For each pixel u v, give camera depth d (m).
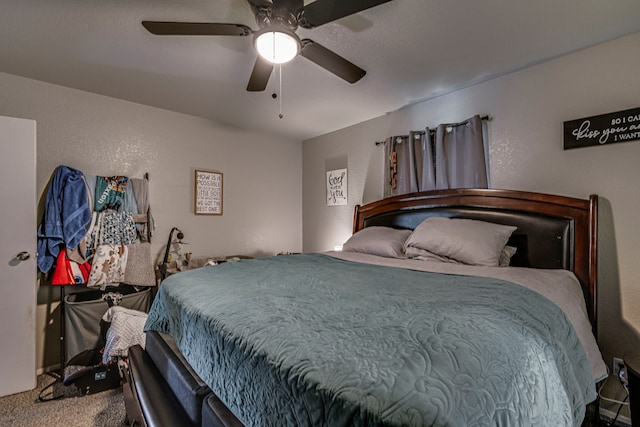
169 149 3.01
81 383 2.00
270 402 0.78
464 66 2.11
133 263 2.60
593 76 1.85
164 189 2.98
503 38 1.78
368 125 3.25
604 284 1.79
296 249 4.04
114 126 2.70
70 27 1.69
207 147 3.28
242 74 2.24
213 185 3.32
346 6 1.24
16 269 2.07
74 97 2.50
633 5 1.49
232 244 3.48
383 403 0.55
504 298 1.13
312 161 3.96
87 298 2.50
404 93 2.56
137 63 2.09
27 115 2.31
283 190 3.95
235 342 0.93
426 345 0.73
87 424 1.73
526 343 0.83
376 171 3.17
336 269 1.82
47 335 2.36
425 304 1.05
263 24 1.37
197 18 1.62
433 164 2.60
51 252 2.26
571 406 0.94
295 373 0.71
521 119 2.14
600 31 1.71
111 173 2.68
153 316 1.67
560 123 1.97
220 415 0.95
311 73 2.22
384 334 0.80
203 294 1.32
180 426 1.08
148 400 1.23
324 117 3.17
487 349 0.73
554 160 2.00
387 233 2.54
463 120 2.46
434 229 2.12
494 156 2.28
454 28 1.69
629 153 1.73
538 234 1.97
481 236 1.92
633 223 1.71
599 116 1.82
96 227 2.48
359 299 1.16
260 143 3.73
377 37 1.78
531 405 0.70
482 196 2.25
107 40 1.82
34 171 2.15
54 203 2.29
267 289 1.33
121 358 2.04
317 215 3.88
